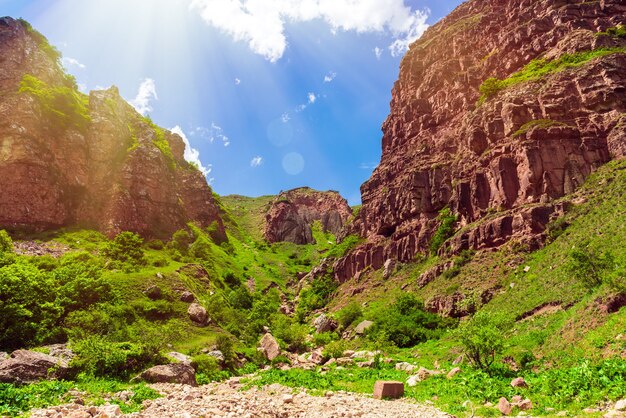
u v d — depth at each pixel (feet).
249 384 112.68
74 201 291.58
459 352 133.18
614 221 150.82
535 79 259.39
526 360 99.55
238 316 247.29
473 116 285.43
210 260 350.84
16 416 60.54
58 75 355.15
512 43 317.83
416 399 79.15
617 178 183.62
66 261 208.23
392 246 309.22
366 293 289.33
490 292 180.34
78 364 111.55
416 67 422.82
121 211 300.40
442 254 242.37
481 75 332.39
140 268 239.71
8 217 253.03
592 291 115.34
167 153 415.85
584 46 259.80
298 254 574.15
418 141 353.92
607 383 59.52
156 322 189.57
